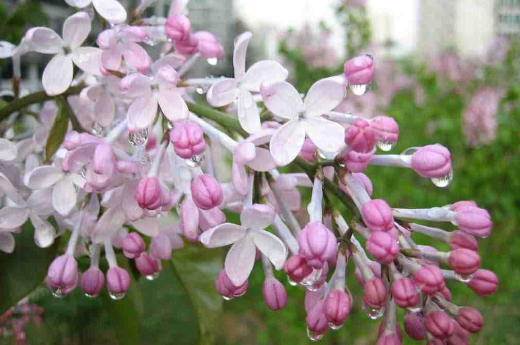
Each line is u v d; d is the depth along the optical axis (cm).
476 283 8
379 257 8
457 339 8
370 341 37
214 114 10
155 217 10
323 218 9
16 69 12
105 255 12
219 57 11
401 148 40
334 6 39
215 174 14
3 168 11
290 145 9
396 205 36
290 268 8
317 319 9
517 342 33
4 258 11
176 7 11
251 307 37
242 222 9
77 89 12
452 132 39
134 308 14
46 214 10
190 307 16
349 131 8
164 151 10
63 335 26
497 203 36
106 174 9
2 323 19
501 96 40
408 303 8
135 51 10
